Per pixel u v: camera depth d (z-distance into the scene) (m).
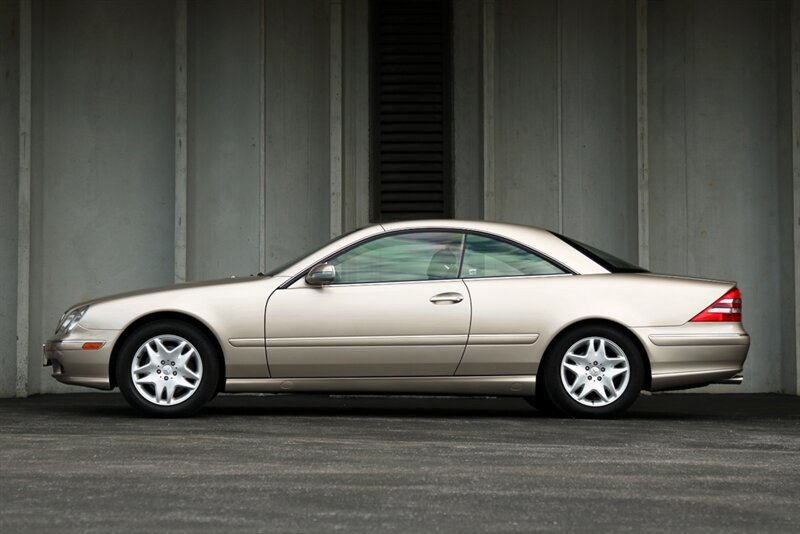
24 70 19.62
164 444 11.05
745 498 8.19
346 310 13.70
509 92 20.94
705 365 13.81
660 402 17.86
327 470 9.37
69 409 15.54
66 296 20.48
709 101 20.75
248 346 13.69
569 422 13.41
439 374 13.77
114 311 13.86
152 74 20.77
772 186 20.58
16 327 19.70
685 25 20.83
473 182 21.09
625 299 13.77
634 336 13.86
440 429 12.51
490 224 14.16
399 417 14.09
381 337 13.67
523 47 20.98
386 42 21.52
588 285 13.80
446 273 13.85
